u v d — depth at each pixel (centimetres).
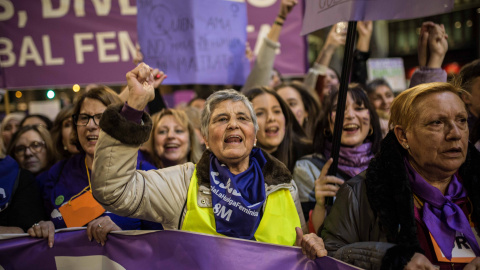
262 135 317
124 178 169
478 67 259
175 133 321
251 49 414
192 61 364
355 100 293
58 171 255
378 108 375
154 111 368
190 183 193
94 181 168
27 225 233
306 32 237
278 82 416
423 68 271
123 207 173
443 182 183
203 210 188
